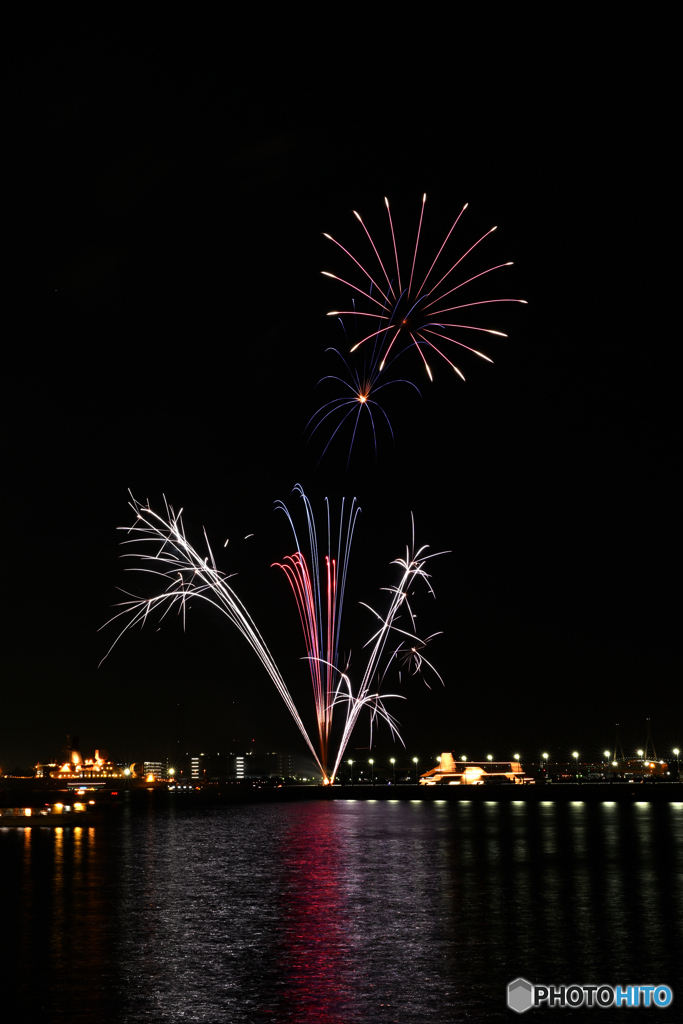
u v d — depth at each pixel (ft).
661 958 118.52
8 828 445.37
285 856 258.78
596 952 122.21
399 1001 101.19
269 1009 98.63
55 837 361.92
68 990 106.63
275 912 158.30
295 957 122.21
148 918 153.89
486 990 105.19
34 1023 94.38
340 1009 98.48
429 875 206.08
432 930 139.13
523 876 200.54
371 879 201.16
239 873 218.38
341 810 566.36
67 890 191.01
